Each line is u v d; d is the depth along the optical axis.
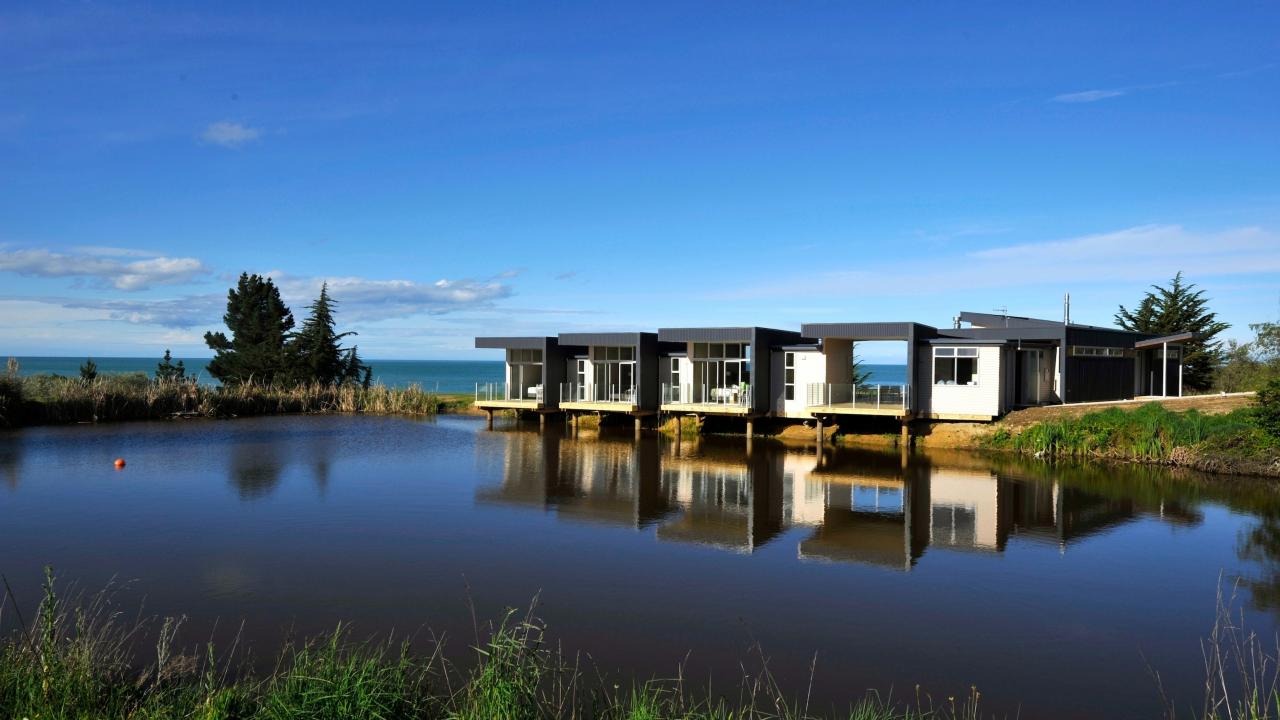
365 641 9.38
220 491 18.92
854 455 26.28
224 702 6.58
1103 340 30.47
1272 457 21.34
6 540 14.03
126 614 10.25
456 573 12.31
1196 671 8.86
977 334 29.89
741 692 8.21
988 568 12.85
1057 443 25.11
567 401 36.44
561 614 10.52
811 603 11.06
